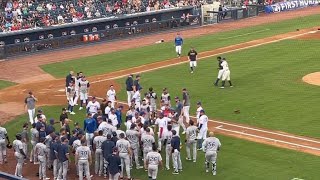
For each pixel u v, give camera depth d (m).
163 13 69.31
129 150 23.17
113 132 23.77
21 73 46.81
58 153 22.86
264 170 23.62
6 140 28.05
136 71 44.91
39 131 24.88
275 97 34.84
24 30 57.22
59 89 40.41
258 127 29.33
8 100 37.75
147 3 71.44
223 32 64.19
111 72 45.16
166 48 55.25
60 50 57.53
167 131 23.91
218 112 32.31
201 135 26.28
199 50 52.88
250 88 37.50
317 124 29.16
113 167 22.09
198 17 70.81
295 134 27.92
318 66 43.25
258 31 63.09
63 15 63.78
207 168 23.78
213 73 42.50
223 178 23.08
